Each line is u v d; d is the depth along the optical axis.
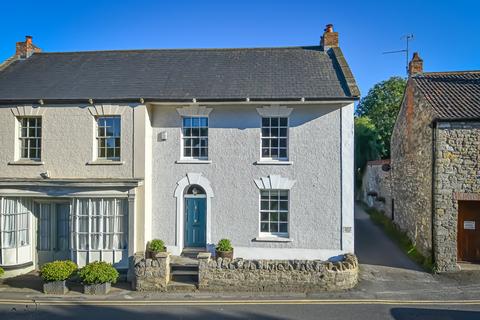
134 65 16.80
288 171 13.95
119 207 13.60
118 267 13.37
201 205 14.54
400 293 11.64
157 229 14.28
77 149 13.99
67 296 11.59
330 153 13.82
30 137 14.40
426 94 15.61
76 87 14.88
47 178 13.72
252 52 17.78
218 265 12.01
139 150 13.74
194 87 14.64
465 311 10.15
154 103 13.97
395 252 16.77
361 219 26.33
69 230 14.45
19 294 11.82
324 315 9.90
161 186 14.33
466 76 17.12
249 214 14.02
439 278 13.05
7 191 13.73
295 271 11.94
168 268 12.40
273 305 10.70
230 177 14.13
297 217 13.88
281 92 13.95
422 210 15.54
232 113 14.21
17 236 13.96
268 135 14.27
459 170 13.55
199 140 14.50
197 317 9.82
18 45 18.34
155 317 9.84
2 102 14.07
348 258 12.86
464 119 13.42
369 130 36.03
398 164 20.39
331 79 14.85
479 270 13.37
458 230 14.19
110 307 10.63
